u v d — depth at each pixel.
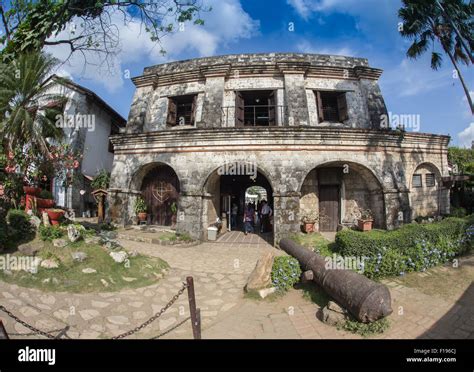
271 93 13.84
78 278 6.05
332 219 13.64
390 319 4.88
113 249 7.79
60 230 7.54
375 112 13.55
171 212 13.71
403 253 6.92
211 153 12.17
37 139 8.42
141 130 14.21
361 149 12.02
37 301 5.04
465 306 5.09
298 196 11.51
